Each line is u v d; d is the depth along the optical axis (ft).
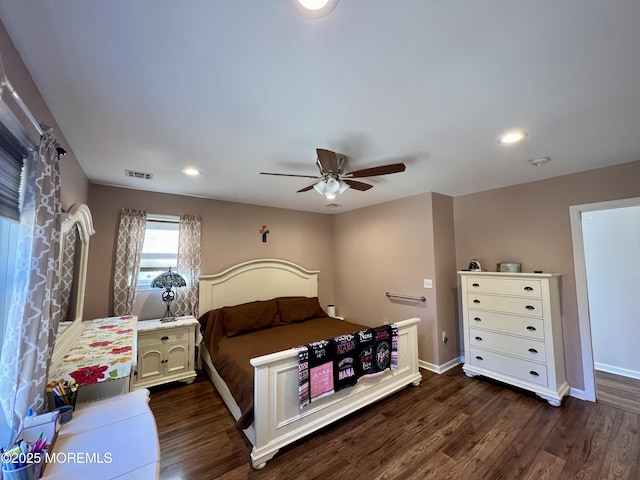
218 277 12.36
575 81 4.52
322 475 5.96
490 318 10.25
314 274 15.39
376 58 3.94
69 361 5.46
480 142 6.84
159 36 3.51
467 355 10.92
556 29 3.45
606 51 3.83
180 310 11.42
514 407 8.57
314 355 7.22
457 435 7.24
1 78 2.70
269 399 6.55
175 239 11.84
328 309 15.02
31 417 3.58
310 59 3.95
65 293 6.66
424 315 11.83
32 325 3.91
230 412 8.35
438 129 6.15
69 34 3.45
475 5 3.11
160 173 8.98
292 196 12.26
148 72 4.20
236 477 5.92
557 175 9.66
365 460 6.39
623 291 11.03
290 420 6.85
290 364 7.00
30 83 4.20
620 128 6.15
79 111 5.28
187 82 4.46
